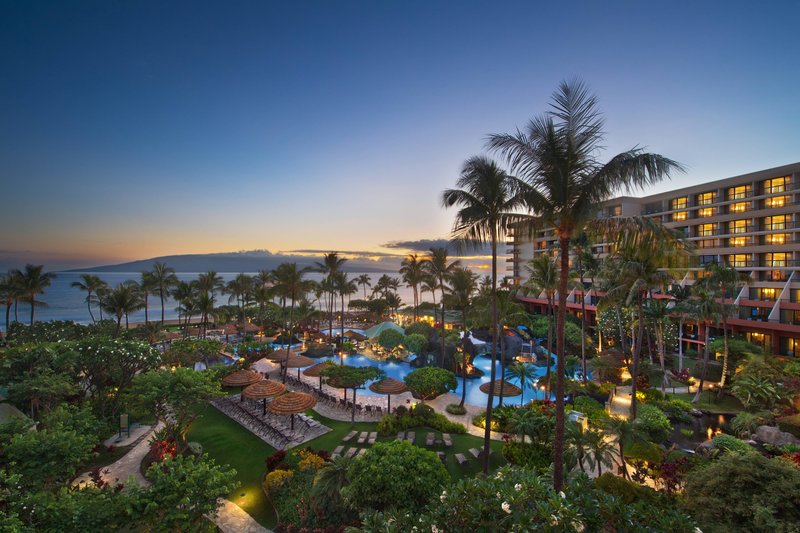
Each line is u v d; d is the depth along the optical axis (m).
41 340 38.88
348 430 26.22
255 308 75.19
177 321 84.00
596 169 13.66
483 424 27.52
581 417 23.45
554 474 13.52
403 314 85.50
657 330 39.84
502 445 23.53
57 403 24.02
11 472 14.48
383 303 82.25
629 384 37.62
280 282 50.22
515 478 9.07
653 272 26.27
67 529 11.92
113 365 26.97
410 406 30.00
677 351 50.81
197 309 61.88
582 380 37.94
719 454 20.42
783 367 33.56
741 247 49.34
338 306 126.06
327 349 51.94
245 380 30.64
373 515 9.07
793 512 9.02
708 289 39.62
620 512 8.27
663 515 8.62
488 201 19.38
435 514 8.42
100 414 26.58
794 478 9.48
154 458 21.05
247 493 19.06
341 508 15.95
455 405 32.22
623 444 18.97
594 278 45.69
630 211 64.00
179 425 23.78
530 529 7.41
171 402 22.59
